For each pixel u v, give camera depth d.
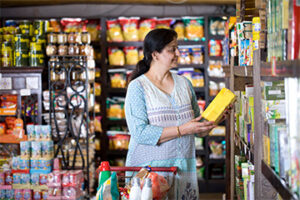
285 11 1.40
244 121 2.48
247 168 2.40
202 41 5.55
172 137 2.31
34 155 4.33
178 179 2.38
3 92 4.50
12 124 4.71
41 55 4.66
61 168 4.55
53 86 4.58
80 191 4.32
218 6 5.78
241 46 2.60
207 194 5.47
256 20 2.20
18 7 5.70
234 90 2.85
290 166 1.29
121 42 5.52
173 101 2.43
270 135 1.60
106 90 5.53
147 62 2.49
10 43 4.68
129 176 2.38
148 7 5.77
